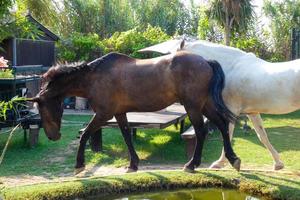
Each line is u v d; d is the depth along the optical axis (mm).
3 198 3766
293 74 4738
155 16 28969
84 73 4910
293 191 3982
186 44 5504
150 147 7297
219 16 14148
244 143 7633
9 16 7961
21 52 12680
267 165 5887
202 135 4648
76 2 24062
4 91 7449
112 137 8047
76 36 14977
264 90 4840
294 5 18703
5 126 7070
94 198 4062
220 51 5289
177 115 7812
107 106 4859
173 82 4613
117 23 25328
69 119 10984
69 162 6238
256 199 4129
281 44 16922
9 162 6223
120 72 4805
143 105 4793
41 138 8039
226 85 5102
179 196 4238
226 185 4336
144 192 4230
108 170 5781
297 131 9125
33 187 4027
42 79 5117
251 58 5148
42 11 13141
